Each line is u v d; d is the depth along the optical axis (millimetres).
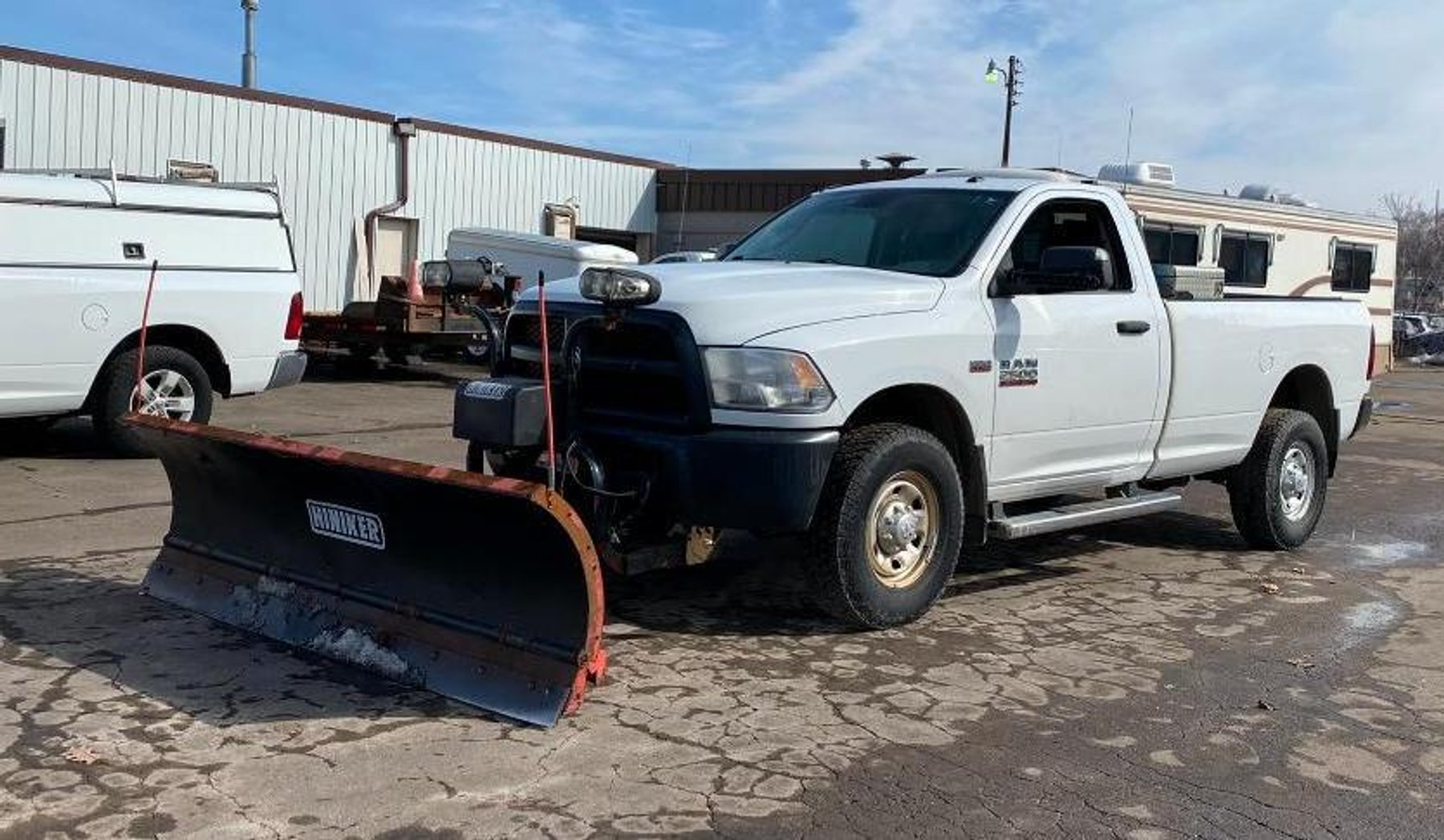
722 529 5566
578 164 24438
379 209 20906
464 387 5648
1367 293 23250
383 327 17750
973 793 4219
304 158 19859
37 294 9508
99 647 5367
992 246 6320
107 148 17453
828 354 5395
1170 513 9797
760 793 4148
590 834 3818
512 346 6117
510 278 14156
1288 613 6719
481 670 4801
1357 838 3998
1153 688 5367
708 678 5246
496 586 4809
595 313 5609
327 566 5410
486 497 4457
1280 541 8266
